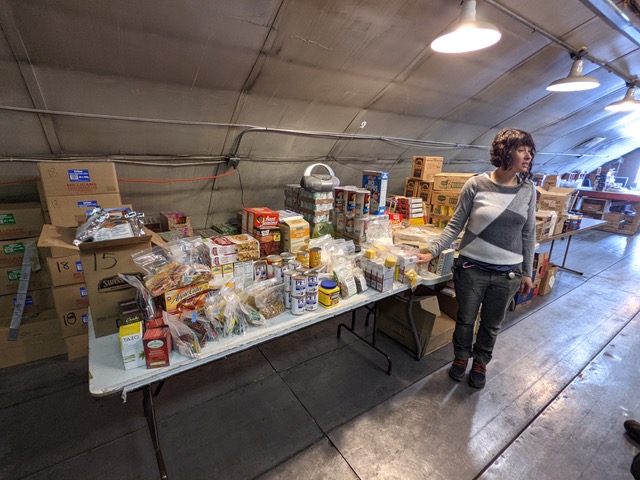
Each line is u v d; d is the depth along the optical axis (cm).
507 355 223
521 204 156
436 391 187
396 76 240
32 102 162
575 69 262
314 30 176
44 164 165
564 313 285
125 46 152
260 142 254
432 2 176
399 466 141
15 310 180
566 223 322
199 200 274
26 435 152
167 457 143
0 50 135
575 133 550
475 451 149
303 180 206
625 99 337
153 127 203
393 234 213
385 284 163
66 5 128
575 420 169
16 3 121
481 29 149
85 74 159
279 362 210
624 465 145
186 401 175
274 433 157
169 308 110
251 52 178
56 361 203
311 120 256
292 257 149
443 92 284
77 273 189
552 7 207
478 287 173
